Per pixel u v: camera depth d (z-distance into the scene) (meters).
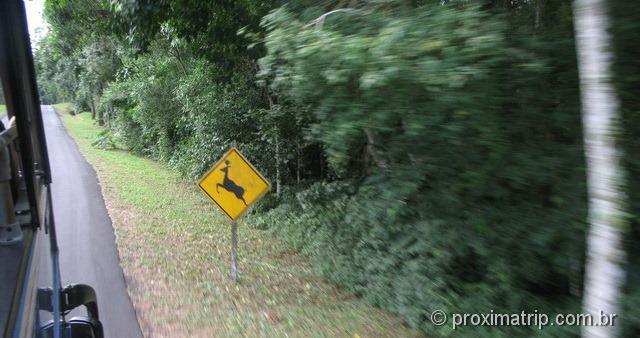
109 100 25.20
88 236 9.41
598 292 3.07
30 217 3.02
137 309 6.21
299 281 7.67
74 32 22.50
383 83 3.48
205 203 13.06
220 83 12.48
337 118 4.20
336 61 3.77
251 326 5.85
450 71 3.25
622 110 3.71
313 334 5.72
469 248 5.66
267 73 4.67
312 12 4.71
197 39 10.85
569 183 4.31
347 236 7.98
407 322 6.09
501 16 3.66
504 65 3.65
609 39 2.98
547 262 5.07
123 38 11.90
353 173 9.85
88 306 4.34
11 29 2.73
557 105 4.17
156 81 18.70
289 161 12.77
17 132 2.88
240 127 12.68
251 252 9.05
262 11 8.39
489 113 3.74
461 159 4.45
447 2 3.82
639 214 3.70
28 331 2.06
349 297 7.11
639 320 3.50
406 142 4.51
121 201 12.67
